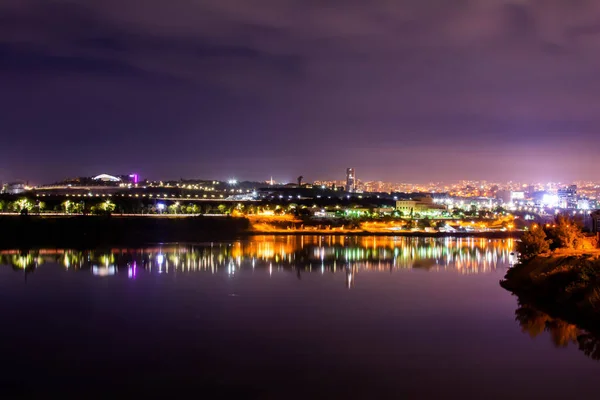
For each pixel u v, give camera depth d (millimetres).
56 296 81125
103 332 59500
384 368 47750
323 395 42062
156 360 50031
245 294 83562
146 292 85062
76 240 197625
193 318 66188
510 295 82812
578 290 69625
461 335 58250
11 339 56844
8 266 118000
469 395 41969
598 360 49906
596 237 112750
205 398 41594
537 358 50375
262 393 42438
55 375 46250
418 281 99750
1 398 41594
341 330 60312
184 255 151500
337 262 137500
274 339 56656
